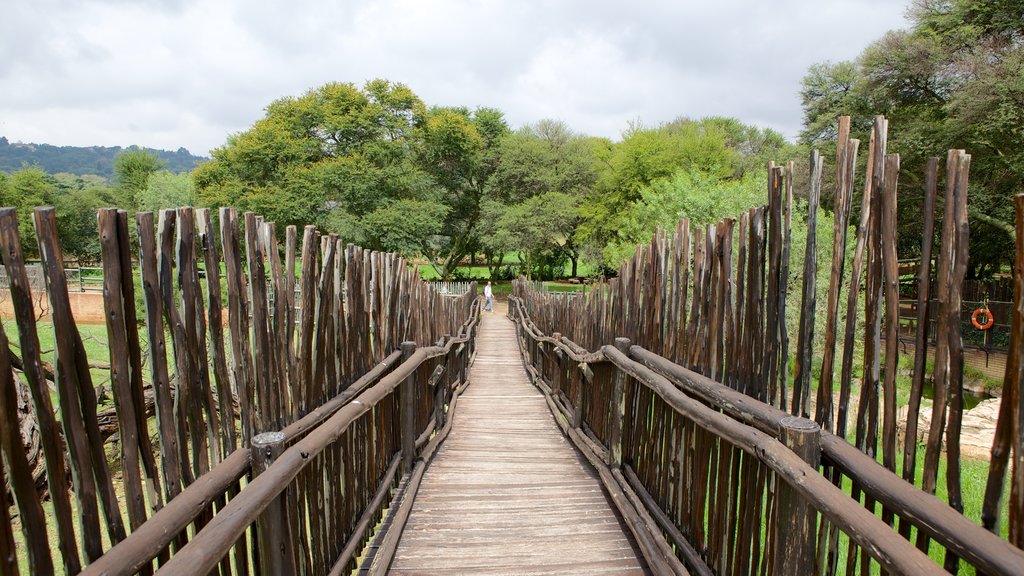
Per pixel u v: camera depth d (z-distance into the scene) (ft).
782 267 6.64
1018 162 50.60
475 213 127.13
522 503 12.79
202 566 4.34
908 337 48.49
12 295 3.82
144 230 5.07
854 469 5.21
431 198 108.06
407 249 97.81
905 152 58.85
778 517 5.92
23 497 3.76
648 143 93.86
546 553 10.40
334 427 7.97
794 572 5.68
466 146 112.88
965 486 16.33
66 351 4.23
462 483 14.15
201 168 105.29
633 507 11.05
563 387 22.33
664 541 9.39
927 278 4.97
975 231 62.03
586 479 14.49
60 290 4.19
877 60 59.00
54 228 4.17
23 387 18.35
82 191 153.07
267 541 6.36
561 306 28.99
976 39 53.98
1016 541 4.00
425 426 17.11
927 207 4.95
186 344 5.65
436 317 26.05
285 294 7.69
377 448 12.24
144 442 5.06
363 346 11.43
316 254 8.66
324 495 8.54
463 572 9.71
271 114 105.19
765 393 7.07
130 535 4.30
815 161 6.15
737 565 7.39
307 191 92.79
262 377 6.89
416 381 15.90
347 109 101.86
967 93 49.44
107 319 4.60
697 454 8.67
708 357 8.51
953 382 4.62
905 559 3.85
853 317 5.69
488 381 31.40
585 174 112.27
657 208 58.54
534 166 109.81
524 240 105.81
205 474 5.56
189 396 5.67
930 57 54.95
